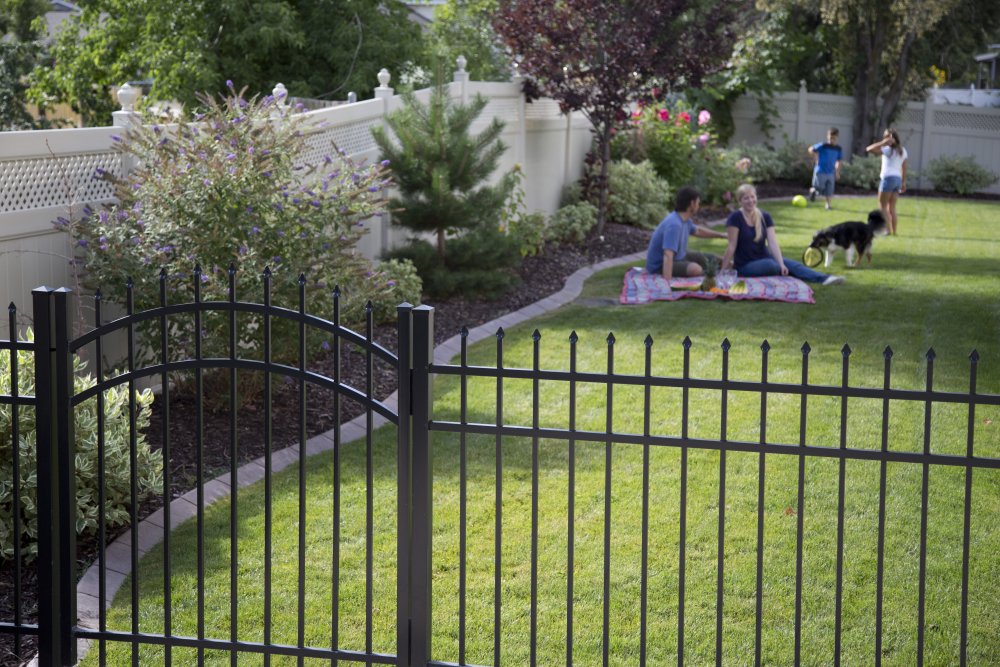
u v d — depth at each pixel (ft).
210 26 67.62
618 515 17.80
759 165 76.33
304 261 23.84
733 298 35.55
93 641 13.98
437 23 75.61
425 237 38.86
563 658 13.41
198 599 12.53
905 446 20.99
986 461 10.62
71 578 13.06
